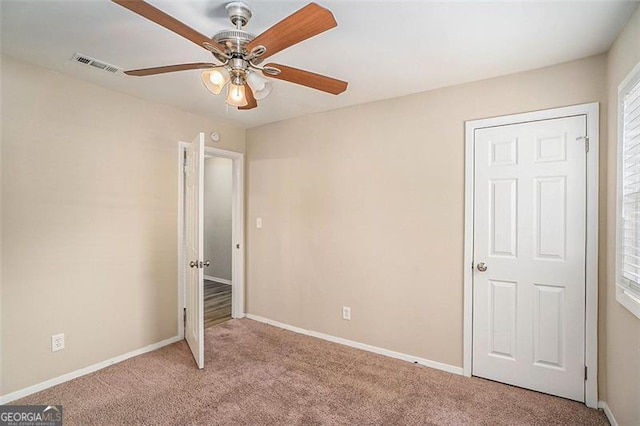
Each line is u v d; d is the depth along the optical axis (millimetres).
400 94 2764
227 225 5816
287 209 3539
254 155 3854
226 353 2895
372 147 2951
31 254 2229
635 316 1601
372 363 2711
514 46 1959
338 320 3152
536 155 2264
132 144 2809
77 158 2461
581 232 2123
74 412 2018
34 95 2236
